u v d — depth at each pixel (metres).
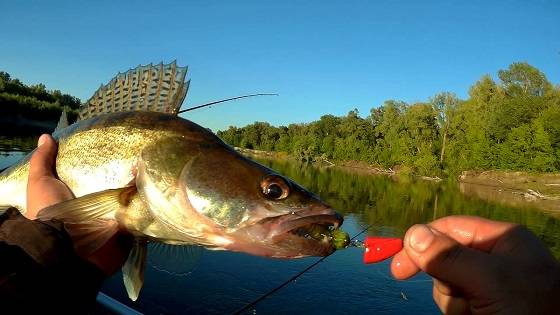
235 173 0.26
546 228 2.44
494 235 0.16
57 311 0.18
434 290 0.18
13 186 0.31
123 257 0.25
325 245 0.24
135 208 0.26
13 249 0.17
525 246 0.15
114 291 1.07
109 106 0.33
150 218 0.26
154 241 0.28
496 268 0.14
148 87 0.32
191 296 1.07
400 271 0.19
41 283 0.17
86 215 0.24
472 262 0.15
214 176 0.26
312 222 0.25
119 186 0.27
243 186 0.26
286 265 1.36
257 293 1.13
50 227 0.18
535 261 0.14
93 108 0.33
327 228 0.25
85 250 0.22
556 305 0.14
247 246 0.26
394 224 2.21
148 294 1.07
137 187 0.26
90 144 0.28
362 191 3.79
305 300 1.10
